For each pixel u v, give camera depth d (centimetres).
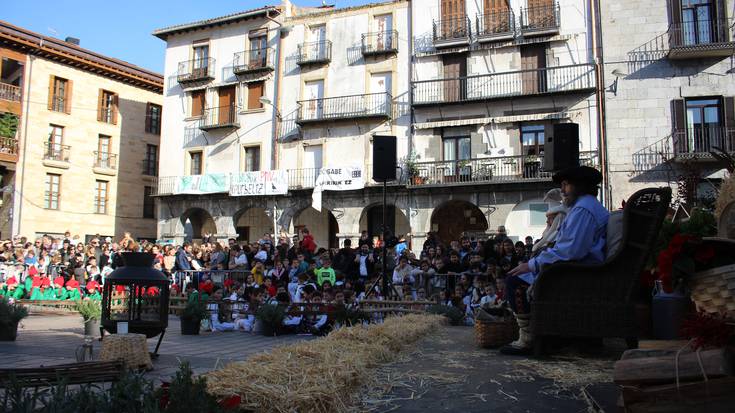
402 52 2412
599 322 376
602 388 298
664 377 214
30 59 2933
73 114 3108
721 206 401
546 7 2172
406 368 374
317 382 282
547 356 407
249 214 2794
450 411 274
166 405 234
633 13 2052
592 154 2038
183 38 2908
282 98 2631
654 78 2006
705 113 1962
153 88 3500
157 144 3534
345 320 945
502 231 1496
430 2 2373
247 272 1569
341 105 2491
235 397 249
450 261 1250
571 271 388
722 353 204
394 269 1355
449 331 625
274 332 955
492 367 372
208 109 2791
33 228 2898
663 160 1945
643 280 432
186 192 2659
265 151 2638
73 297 1407
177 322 1172
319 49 2572
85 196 3133
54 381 334
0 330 771
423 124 2295
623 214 375
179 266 1694
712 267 281
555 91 2073
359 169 2347
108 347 511
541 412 269
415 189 2253
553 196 518
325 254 1342
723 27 1942
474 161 2197
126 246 1834
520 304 429
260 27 2717
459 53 2305
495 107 2212
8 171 2884
